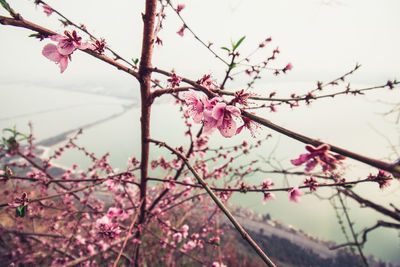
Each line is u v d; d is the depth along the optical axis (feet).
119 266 17.39
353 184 5.71
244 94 4.06
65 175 15.10
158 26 6.05
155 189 21.42
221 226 26.99
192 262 20.68
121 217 9.94
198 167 13.17
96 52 4.54
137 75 5.71
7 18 3.56
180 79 5.12
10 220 21.52
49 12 5.09
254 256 25.45
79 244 14.39
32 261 17.70
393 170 2.16
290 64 8.77
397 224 13.41
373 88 7.45
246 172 14.75
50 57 4.35
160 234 19.24
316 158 2.79
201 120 4.42
